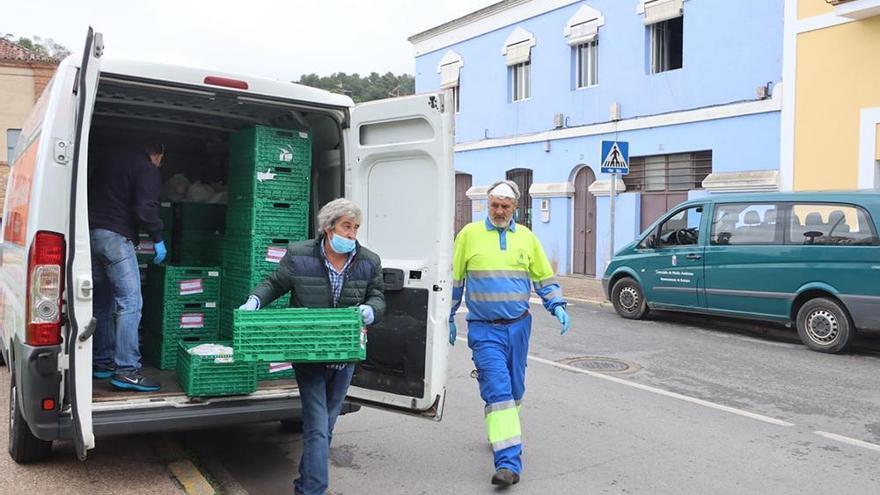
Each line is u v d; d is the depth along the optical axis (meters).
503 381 4.81
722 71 13.62
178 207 6.35
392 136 4.89
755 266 9.47
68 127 4.00
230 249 5.62
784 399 6.81
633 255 11.27
